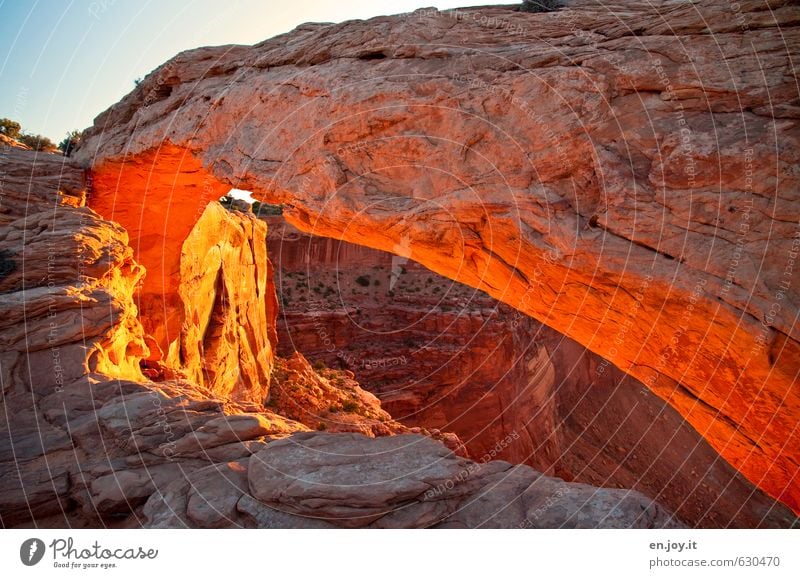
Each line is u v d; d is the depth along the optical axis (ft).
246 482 15.49
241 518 14.17
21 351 21.48
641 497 14.60
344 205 25.14
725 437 21.15
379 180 25.39
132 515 15.76
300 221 28.58
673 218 19.04
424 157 24.26
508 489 15.12
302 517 13.94
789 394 17.70
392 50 26.18
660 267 18.89
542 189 21.63
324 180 26.25
